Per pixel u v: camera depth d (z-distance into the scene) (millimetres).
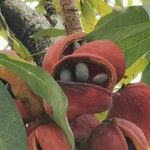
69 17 603
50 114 476
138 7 557
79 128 514
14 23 724
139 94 553
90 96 482
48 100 456
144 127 549
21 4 735
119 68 505
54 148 476
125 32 563
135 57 633
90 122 521
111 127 505
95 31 541
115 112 554
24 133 429
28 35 715
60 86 483
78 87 482
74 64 495
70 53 526
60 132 484
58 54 507
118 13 579
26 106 499
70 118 493
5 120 430
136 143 499
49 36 700
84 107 486
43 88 459
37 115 500
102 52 501
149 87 562
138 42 619
